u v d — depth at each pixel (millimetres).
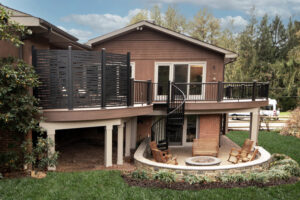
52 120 7141
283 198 6164
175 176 7074
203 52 11703
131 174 7281
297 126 16859
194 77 11883
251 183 7027
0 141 7219
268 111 24625
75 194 5812
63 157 9414
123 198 5781
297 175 7953
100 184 6465
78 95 7488
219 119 11844
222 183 6984
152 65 11789
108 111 7801
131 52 11766
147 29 11633
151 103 10039
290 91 27703
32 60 7227
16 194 5672
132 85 8680
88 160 9062
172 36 11602
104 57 7648
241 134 16625
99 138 12922
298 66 27016
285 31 30281
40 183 6328
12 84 6098
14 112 6215
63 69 7277
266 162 8570
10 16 6328
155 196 5996
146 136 12531
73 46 10484
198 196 6098
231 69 28766
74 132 12328
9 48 7000
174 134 12602
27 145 6918
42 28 7031
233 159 10383
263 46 29828
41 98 7305
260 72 28922
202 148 10375
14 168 7199
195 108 10445
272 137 15977
